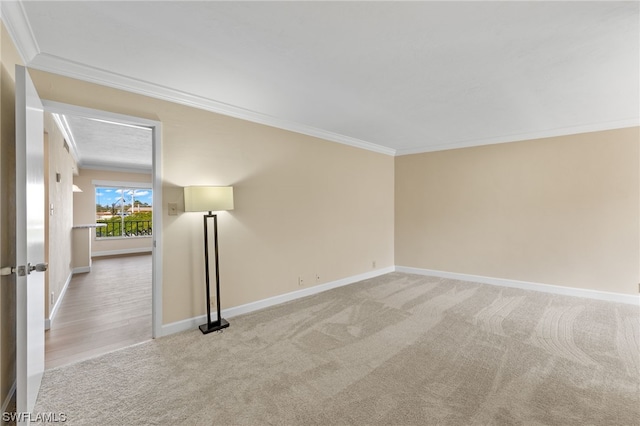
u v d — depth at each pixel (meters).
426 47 2.12
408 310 3.60
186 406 1.88
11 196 1.84
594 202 4.04
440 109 3.41
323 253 4.46
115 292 4.46
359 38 2.00
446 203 5.22
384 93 2.95
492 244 4.79
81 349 2.63
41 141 2.02
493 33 1.94
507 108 3.39
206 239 2.97
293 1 1.63
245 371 2.27
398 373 2.25
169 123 2.92
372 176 5.34
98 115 2.50
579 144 4.11
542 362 2.41
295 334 2.93
